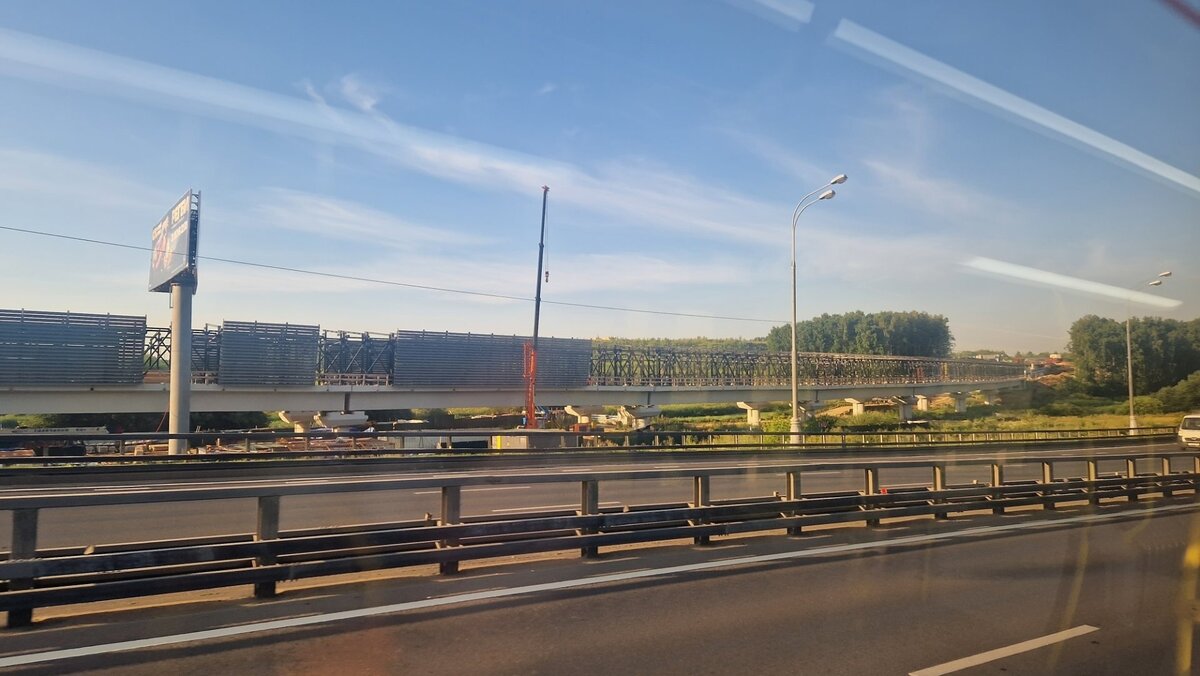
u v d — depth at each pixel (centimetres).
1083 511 1477
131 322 4359
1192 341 4284
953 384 7019
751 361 7994
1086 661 606
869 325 9488
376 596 754
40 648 585
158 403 4466
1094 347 4456
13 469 1822
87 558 658
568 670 563
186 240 3180
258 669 548
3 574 626
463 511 1428
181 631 632
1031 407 4972
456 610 711
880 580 871
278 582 797
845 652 618
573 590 795
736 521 1105
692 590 809
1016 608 759
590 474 971
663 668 572
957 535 1173
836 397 7675
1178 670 587
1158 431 4409
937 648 632
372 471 2312
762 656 604
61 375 4116
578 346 6300
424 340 5528
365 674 544
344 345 5478
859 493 1257
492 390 5809
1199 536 1192
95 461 2067
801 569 920
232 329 4772
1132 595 816
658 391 6675
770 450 3597
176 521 1308
